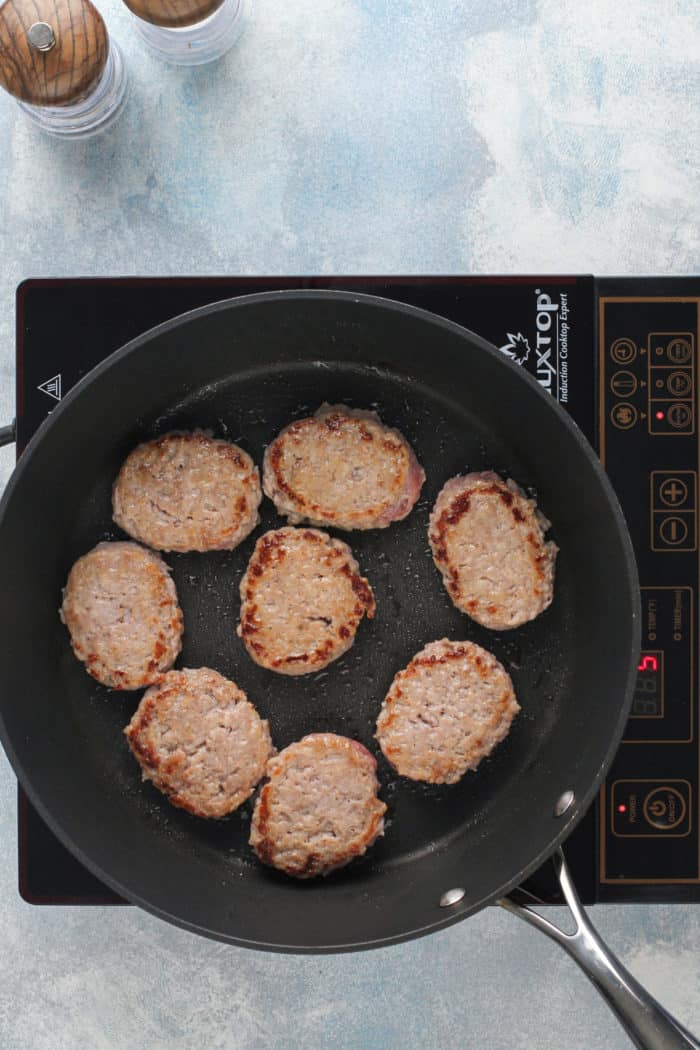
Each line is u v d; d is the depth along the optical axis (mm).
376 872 769
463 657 757
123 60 787
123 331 762
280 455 759
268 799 754
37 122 774
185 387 771
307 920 739
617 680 706
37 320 761
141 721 757
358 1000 802
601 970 669
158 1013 802
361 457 759
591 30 790
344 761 756
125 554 760
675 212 791
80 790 754
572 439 706
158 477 760
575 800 712
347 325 737
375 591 771
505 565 758
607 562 719
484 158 790
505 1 788
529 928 804
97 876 687
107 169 792
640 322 760
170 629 760
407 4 788
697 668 763
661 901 764
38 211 793
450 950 804
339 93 790
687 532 761
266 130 791
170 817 771
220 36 772
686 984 796
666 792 765
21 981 804
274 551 758
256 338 750
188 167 792
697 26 790
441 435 774
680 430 760
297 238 791
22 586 732
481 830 769
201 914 727
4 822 802
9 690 710
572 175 790
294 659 756
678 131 791
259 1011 802
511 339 760
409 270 790
